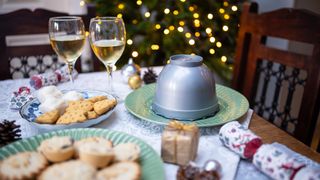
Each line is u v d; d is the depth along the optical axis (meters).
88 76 1.04
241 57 1.31
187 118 0.68
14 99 0.79
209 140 0.64
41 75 0.94
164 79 0.69
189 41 1.51
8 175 0.44
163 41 1.65
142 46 1.65
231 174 0.53
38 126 0.63
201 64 0.70
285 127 1.15
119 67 1.63
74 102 0.71
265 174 0.53
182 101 0.67
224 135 0.60
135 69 0.98
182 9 1.58
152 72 0.99
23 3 1.96
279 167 0.50
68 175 0.44
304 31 1.03
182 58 0.73
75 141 0.54
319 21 0.98
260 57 1.21
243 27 1.29
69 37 0.79
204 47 1.71
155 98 0.72
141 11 1.75
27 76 1.25
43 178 0.44
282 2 1.63
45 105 0.68
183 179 0.48
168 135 0.55
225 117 0.69
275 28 1.13
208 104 0.69
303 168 0.48
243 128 0.61
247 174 0.54
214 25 1.66
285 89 1.67
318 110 1.01
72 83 0.90
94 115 0.67
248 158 0.57
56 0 2.03
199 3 1.64
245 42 1.30
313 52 1.01
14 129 0.64
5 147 0.53
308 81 1.02
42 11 1.22
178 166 0.55
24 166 0.47
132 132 0.67
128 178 0.45
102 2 1.67
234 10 1.55
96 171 0.46
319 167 0.53
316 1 1.62
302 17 1.03
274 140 0.65
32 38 1.96
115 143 0.56
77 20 0.80
